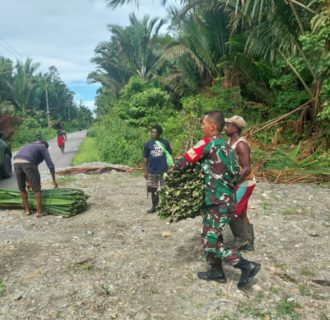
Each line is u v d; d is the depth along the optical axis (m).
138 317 3.09
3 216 5.93
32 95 52.31
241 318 3.03
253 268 3.34
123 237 4.92
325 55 8.75
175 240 4.76
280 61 11.73
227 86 15.28
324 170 8.45
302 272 3.81
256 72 13.25
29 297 3.39
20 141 29.89
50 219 5.75
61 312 3.16
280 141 11.02
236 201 3.81
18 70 47.59
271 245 4.49
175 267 3.95
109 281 3.68
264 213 5.82
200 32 16.39
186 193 3.38
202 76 19.23
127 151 12.97
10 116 27.67
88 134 36.84
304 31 10.08
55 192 6.01
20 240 4.82
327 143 9.91
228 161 3.33
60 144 18.28
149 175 5.94
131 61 35.50
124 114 20.62
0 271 3.90
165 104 20.58
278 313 3.09
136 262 4.10
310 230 5.04
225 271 3.84
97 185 8.52
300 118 10.99
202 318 3.05
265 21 10.96
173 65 21.80
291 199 6.70
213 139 3.36
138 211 6.17
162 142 5.98
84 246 4.60
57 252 4.40
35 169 5.79
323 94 9.20
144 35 33.81
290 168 8.80
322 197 6.85
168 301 3.31
